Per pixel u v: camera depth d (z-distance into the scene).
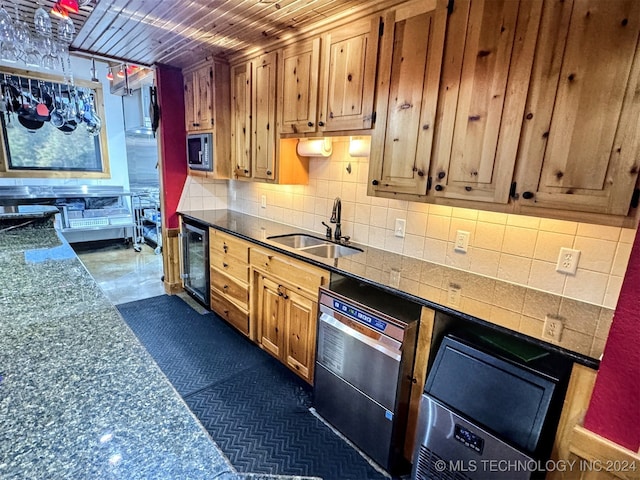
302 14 1.94
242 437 1.82
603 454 1.02
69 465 0.59
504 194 1.38
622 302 0.95
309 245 2.62
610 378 0.99
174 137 3.38
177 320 3.10
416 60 1.60
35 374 0.83
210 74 2.90
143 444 0.64
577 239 1.50
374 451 1.69
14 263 1.65
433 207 1.97
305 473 1.63
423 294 1.52
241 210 3.59
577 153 1.19
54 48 2.40
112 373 0.85
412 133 1.66
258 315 2.56
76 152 5.05
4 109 4.04
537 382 1.18
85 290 1.36
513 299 1.50
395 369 1.53
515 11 1.27
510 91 1.32
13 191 4.50
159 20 2.13
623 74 1.07
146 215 5.45
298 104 2.26
